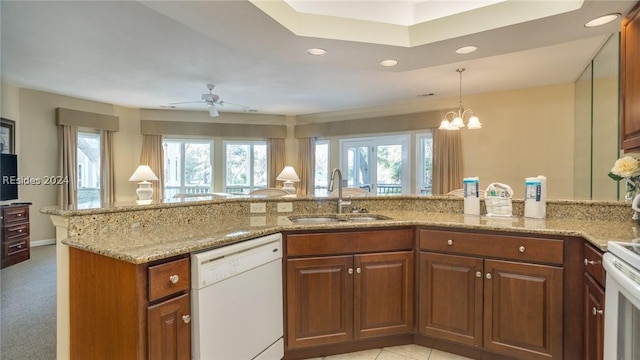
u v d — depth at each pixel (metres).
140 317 1.37
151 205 2.03
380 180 6.63
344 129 6.80
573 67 4.12
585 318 1.78
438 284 2.19
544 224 2.09
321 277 2.13
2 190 4.37
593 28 2.15
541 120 5.03
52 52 3.62
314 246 2.12
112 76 4.51
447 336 2.16
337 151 7.05
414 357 2.18
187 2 1.85
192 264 1.56
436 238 2.20
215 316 1.63
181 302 1.52
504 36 2.27
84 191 6.04
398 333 2.26
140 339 1.37
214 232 1.88
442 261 2.18
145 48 3.50
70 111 5.57
